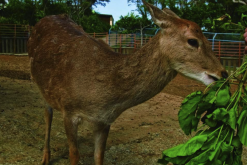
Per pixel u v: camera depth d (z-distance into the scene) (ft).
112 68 10.59
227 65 63.21
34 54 13.84
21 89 26.81
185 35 9.85
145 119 21.48
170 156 7.93
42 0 124.77
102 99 10.57
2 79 31.48
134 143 16.96
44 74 12.54
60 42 12.57
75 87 10.91
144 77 10.30
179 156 8.13
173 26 10.02
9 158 13.66
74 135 11.35
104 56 10.99
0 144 14.84
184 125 8.90
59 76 11.61
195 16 78.13
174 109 24.91
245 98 8.24
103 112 10.78
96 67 10.80
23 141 15.61
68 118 11.37
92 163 14.21
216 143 7.89
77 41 11.99
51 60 12.28
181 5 89.86
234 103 8.36
